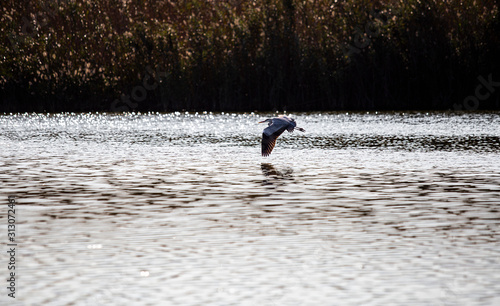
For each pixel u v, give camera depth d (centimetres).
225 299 1204
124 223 1795
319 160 3231
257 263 1409
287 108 8562
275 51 8519
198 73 8650
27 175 2762
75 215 1912
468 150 3672
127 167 3006
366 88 8512
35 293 1240
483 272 1334
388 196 2200
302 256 1458
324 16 8556
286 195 2231
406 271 1347
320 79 8519
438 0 8469
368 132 5003
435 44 8369
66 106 8662
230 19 8731
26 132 5319
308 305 1170
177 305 1180
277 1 8575
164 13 9669
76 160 3303
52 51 8662
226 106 8669
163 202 2116
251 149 3812
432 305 1164
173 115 7769
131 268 1380
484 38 8344
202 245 1554
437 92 8406
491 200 2117
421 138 4459
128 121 6731
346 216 1873
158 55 8662
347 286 1264
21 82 8588
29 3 8900
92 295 1230
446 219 1827
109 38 8806
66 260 1439
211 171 2847
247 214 1909
